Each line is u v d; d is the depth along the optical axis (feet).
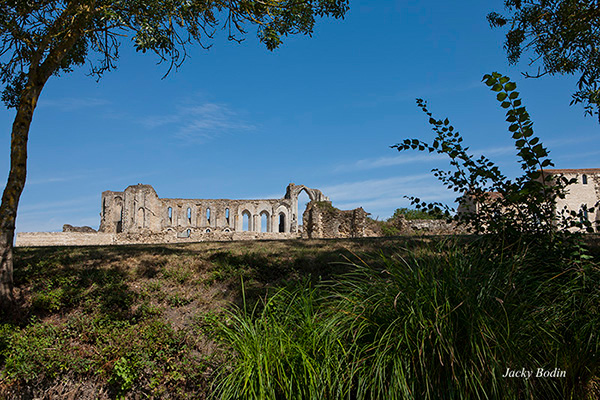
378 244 35.96
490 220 20.68
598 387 16.06
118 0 31.30
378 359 15.51
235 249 36.58
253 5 33.40
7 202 26.03
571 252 18.79
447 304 15.51
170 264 32.58
